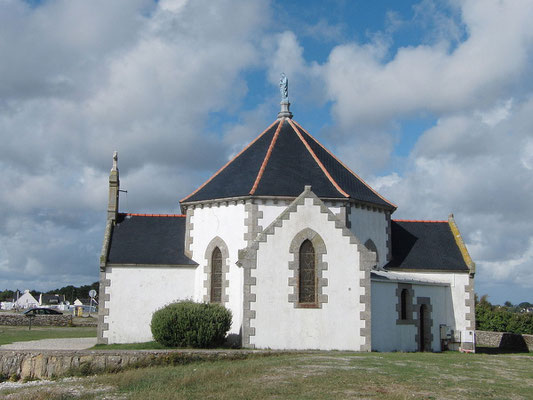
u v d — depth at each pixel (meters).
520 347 43.09
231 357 26.56
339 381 20.64
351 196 35.94
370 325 31.28
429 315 37.06
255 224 34.53
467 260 39.53
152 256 37.53
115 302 36.34
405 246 40.81
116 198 40.66
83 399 19.41
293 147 39.28
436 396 18.97
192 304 31.78
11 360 25.25
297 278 31.34
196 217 37.66
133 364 25.17
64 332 49.09
